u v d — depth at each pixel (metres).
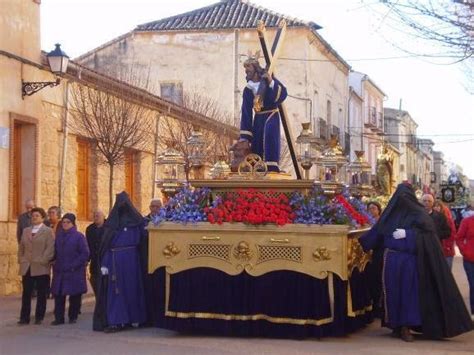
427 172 84.00
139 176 21.75
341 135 42.03
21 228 14.41
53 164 17.22
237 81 33.41
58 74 15.47
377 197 17.42
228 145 23.08
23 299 11.51
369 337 10.04
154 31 34.03
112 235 10.82
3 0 15.32
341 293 9.74
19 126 16.34
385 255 9.91
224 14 35.50
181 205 10.21
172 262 10.02
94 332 10.60
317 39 35.78
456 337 10.09
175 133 22.33
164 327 10.16
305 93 34.47
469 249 12.08
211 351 8.93
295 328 9.67
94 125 17.38
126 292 10.70
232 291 9.84
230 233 9.80
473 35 10.63
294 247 9.61
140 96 20.20
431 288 9.77
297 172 11.08
